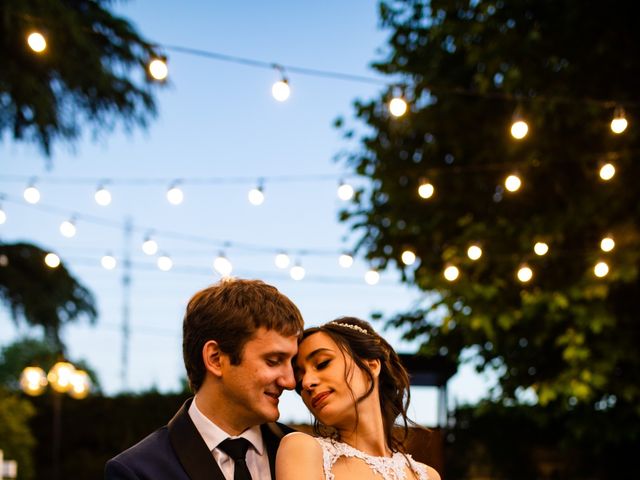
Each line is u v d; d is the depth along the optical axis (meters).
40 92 9.32
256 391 2.20
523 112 7.69
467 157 8.72
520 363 8.40
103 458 14.87
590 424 8.41
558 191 8.08
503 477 11.56
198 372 2.28
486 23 7.82
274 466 2.36
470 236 7.70
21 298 11.08
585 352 7.21
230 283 2.30
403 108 4.98
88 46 9.35
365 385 2.40
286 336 2.23
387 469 2.34
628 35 7.52
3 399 14.50
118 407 15.00
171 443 2.24
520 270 6.70
